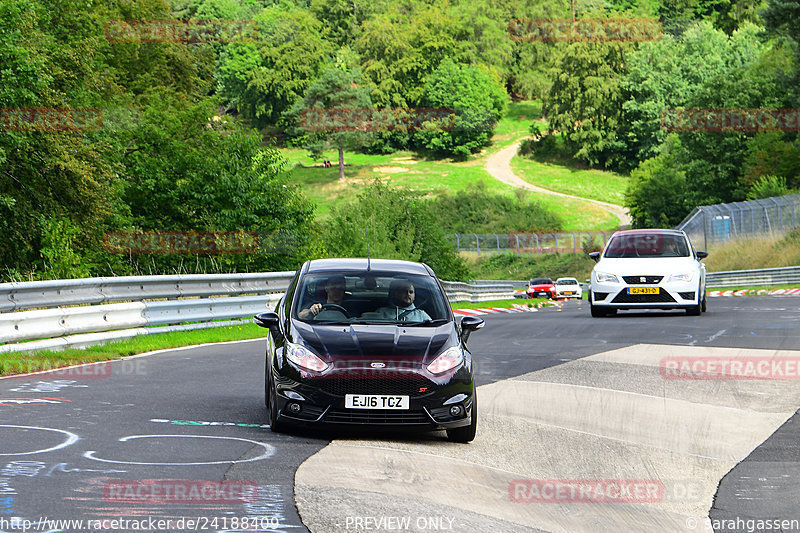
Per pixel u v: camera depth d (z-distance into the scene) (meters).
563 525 21.86
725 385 43.44
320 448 28.64
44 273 94.94
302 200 125.06
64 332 54.47
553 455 29.53
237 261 118.31
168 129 131.88
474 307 135.38
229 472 24.58
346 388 30.05
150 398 37.72
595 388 42.50
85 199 118.44
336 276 35.44
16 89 108.44
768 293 143.38
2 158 105.31
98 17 180.38
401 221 181.62
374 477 25.00
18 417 31.94
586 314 94.12
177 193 123.75
